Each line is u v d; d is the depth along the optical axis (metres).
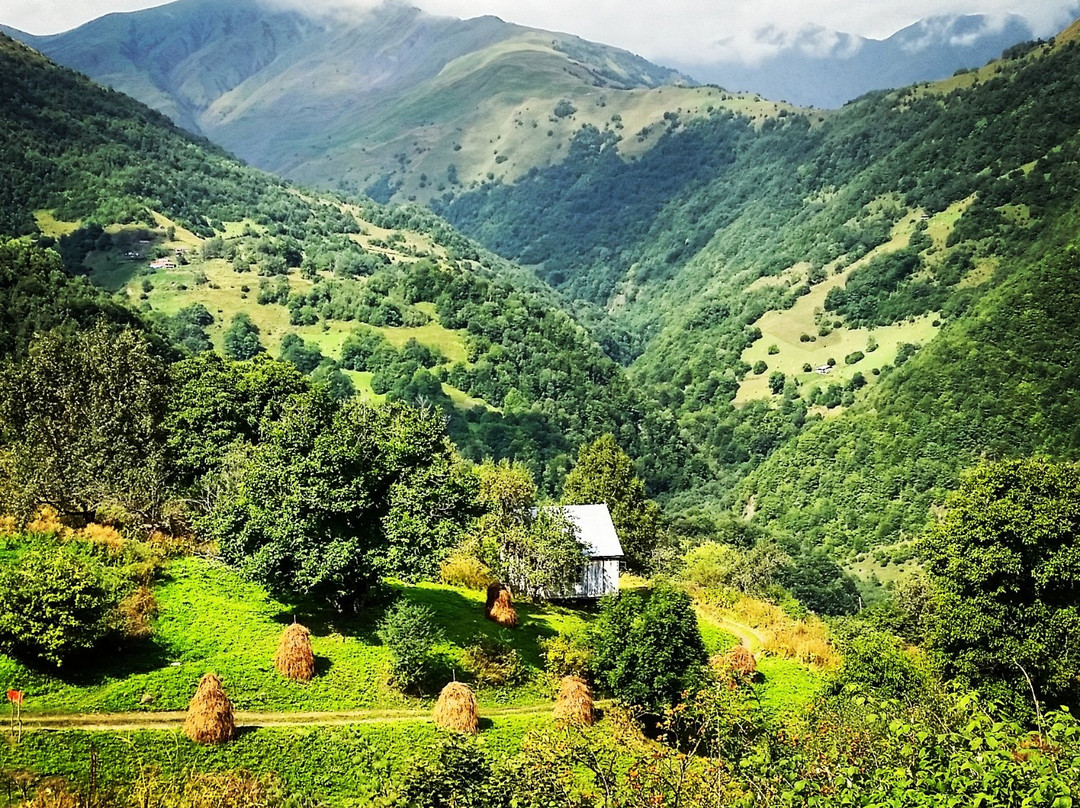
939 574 45.81
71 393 48.62
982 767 14.03
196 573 44.34
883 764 17.25
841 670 43.06
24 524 42.69
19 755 27.42
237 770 29.47
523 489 62.91
